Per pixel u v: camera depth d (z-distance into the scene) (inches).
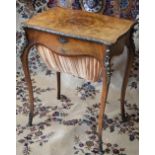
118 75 68.6
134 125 56.3
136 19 61.6
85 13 51.9
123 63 67.4
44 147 51.3
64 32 43.2
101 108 46.5
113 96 64.3
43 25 45.8
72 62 47.4
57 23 46.9
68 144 51.9
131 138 53.1
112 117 58.4
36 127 55.9
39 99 63.6
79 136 53.7
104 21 48.3
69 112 59.9
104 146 51.4
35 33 46.6
